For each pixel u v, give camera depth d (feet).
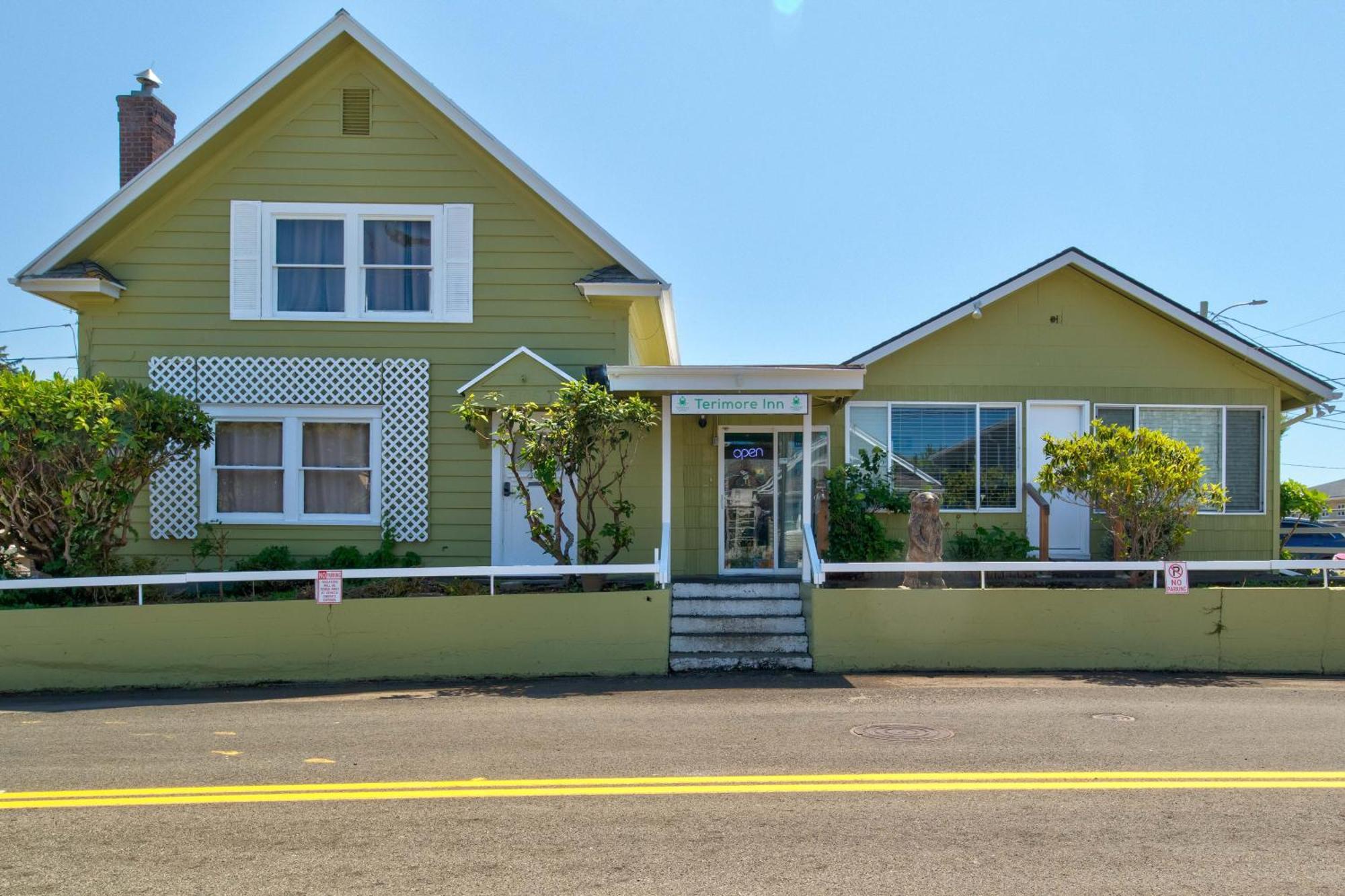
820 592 38.19
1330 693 33.60
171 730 28.94
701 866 17.88
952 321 49.90
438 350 48.65
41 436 36.58
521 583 44.27
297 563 47.21
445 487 48.32
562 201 47.60
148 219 48.55
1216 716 29.73
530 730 28.25
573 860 18.20
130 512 47.60
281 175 48.75
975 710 30.60
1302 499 69.62
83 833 19.88
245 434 48.62
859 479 48.49
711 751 25.70
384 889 16.97
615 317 48.70
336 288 48.93
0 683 36.19
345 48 48.32
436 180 48.88
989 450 50.44
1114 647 38.11
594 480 47.21
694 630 39.91
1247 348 49.78
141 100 55.16
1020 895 16.62
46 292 46.96
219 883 17.31
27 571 43.11
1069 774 23.47
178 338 48.37
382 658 37.42
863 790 22.25
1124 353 50.93
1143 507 42.11
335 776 23.62
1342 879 17.37
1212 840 19.21
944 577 45.14
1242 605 38.09
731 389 42.22
